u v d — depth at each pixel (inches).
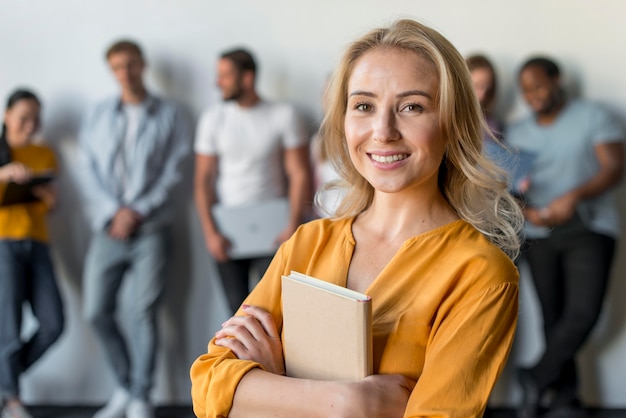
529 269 154.8
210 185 161.6
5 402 159.2
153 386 163.8
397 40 51.1
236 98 157.9
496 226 55.2
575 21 157.5
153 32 169.3
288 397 49.4
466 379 47.6
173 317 172.2
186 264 171.5
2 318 157.6
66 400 177.0
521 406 154.0
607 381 161.3
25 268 161.9
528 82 150.6
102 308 162.9
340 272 53.5
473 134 52.0
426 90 50.0
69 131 172.6
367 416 47.8
